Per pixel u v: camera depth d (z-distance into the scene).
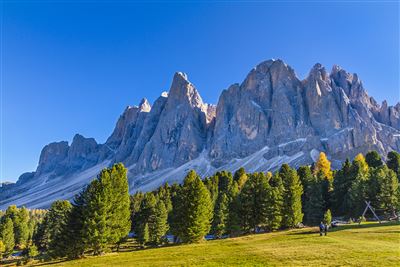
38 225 136.75
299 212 88.81
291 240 51.69
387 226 60.47
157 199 121.38
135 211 120.12
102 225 59.12
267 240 55.16
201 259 39.16
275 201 83.38
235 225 85.31
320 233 55.59
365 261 30.33
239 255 39.66
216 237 87.88
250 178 91.75
